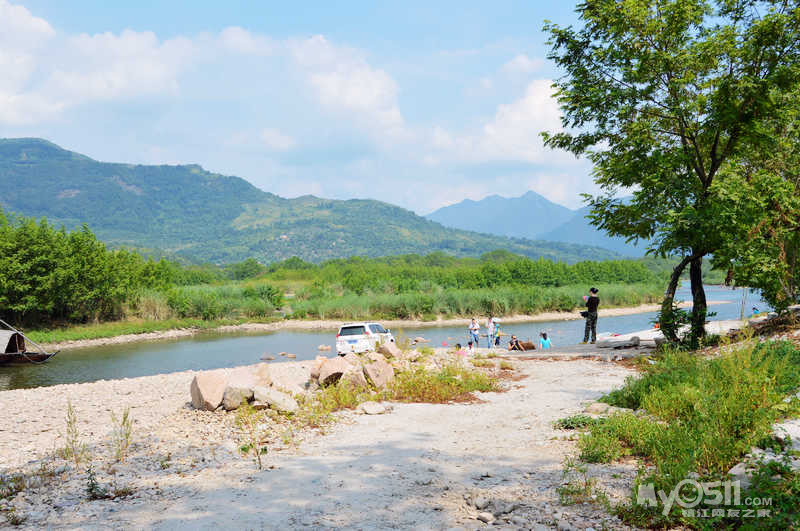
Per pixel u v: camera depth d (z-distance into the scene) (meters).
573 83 17.41
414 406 10.74
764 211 15.63
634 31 16.17
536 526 4.26
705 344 15.67
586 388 11.79
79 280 46.00
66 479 6.21
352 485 5.58
